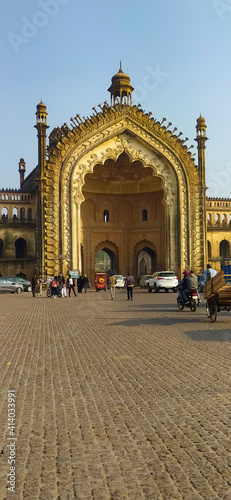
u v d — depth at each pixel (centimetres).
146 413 497
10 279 3781
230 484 335
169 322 1307
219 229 4666
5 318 1527
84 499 318
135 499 317
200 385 606
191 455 385
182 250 4062
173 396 559
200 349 862
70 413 500
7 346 941
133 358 796
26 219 4278
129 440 420
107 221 4738
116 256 4788
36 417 488
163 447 403
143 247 4759
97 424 464
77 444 412
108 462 374
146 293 3269
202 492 325
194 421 468
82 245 4584
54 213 3819
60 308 1961
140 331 1130
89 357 812
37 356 827
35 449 402
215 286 1230
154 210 4688
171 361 762
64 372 698
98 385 618
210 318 1311
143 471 357
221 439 418
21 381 643
